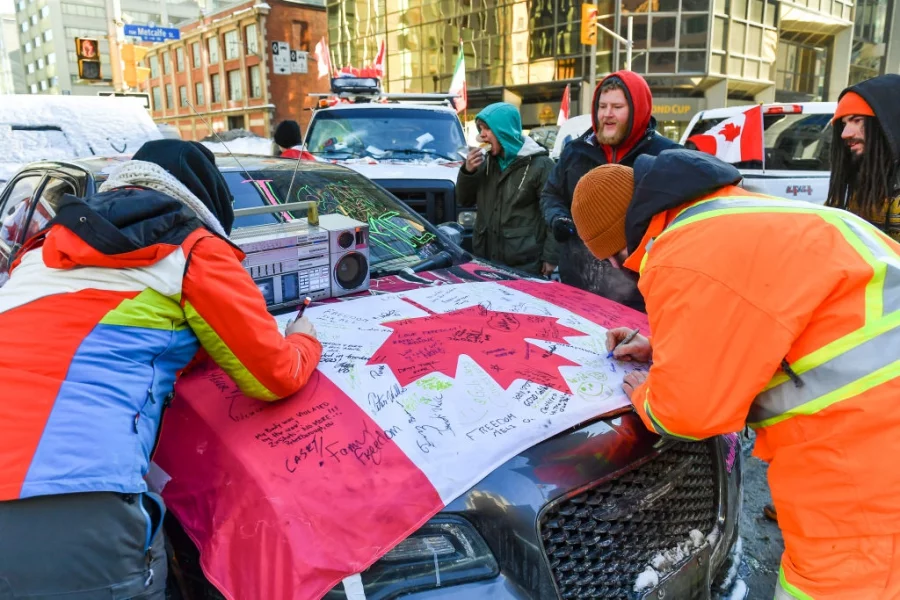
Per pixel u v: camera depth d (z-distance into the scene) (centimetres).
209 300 145
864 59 3669
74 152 604
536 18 2939
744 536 274
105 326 140
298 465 149
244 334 149
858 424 125
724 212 139
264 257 215
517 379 182
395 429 159
